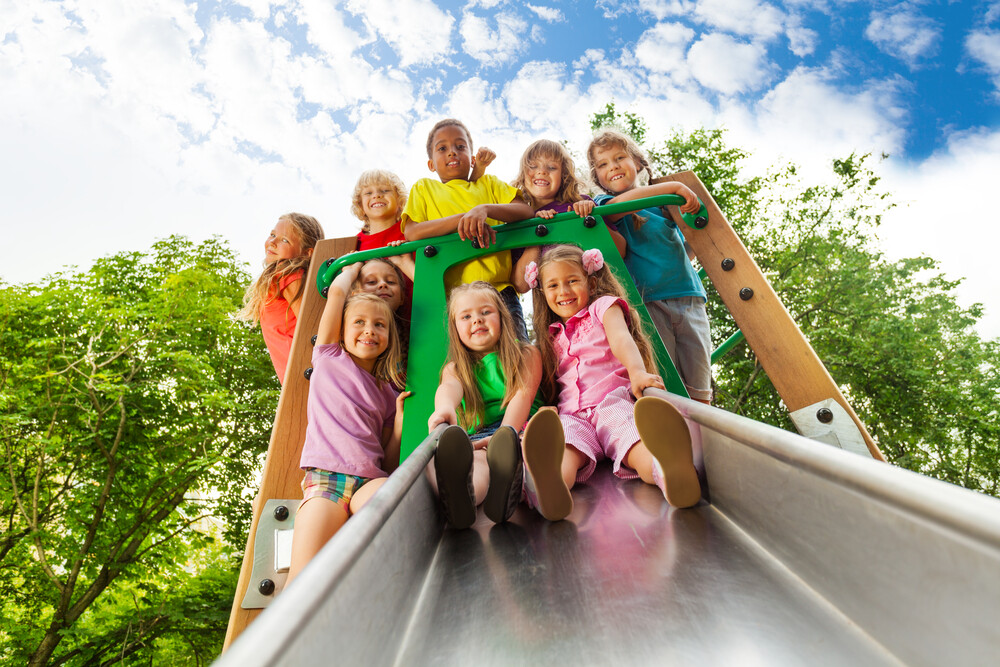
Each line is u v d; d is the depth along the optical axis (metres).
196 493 12.23
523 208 2.91
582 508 1.81
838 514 0.94
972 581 0.64
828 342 14.70
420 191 3.29
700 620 1.00
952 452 14.22
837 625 0.91
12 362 10.33
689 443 1.63
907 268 14.90
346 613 0.80
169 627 10.44
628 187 3.40
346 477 2.18
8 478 10.78
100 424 10.93
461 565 1.46
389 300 2.82
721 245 2.91
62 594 10.20
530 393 2.35
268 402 12.20
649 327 2.53
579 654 0.95
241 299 12.87
